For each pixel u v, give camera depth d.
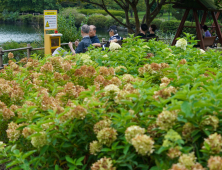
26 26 49.56
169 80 2.50
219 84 2.02
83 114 1.90
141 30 7.18
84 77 2.92
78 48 6.21
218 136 1.52
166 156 1.64
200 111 1.62
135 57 3.56
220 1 8.88
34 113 2.16
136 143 1.60
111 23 40.75
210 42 10.36
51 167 2.10
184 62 3.13
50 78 2.98
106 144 1.84
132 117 1.84
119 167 1.82
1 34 31.95
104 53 3.84
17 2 71.62
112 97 2.11
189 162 1.47
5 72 3.82
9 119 2.60
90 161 2.12
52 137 1.95
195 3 9.05
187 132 1.67
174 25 25.69
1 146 2.13
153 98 1.93
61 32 11.77
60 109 2.12
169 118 1.64
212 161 1.39
